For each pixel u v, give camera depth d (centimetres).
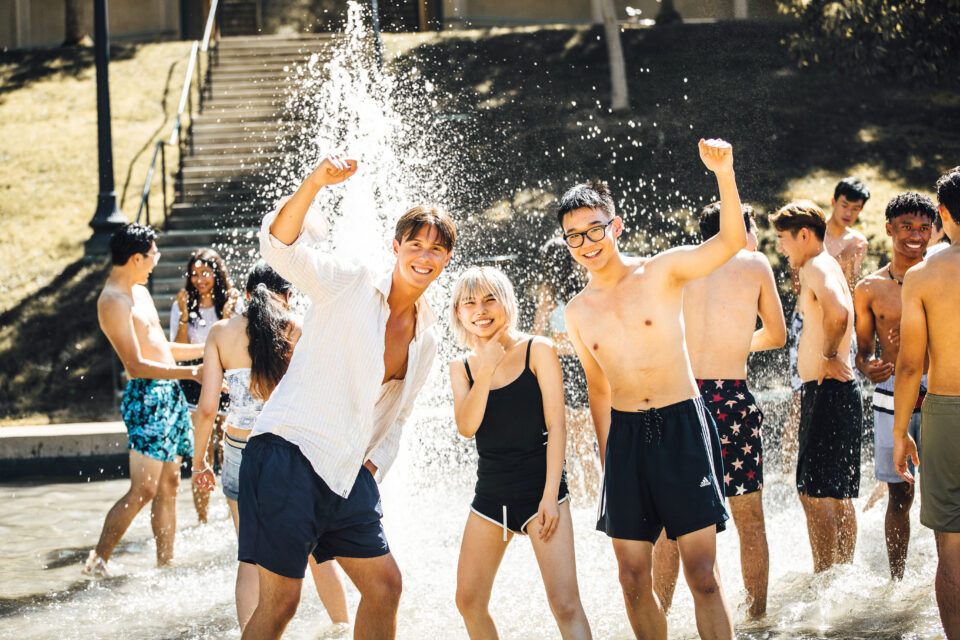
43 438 771
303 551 291
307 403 296
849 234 622
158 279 1091
